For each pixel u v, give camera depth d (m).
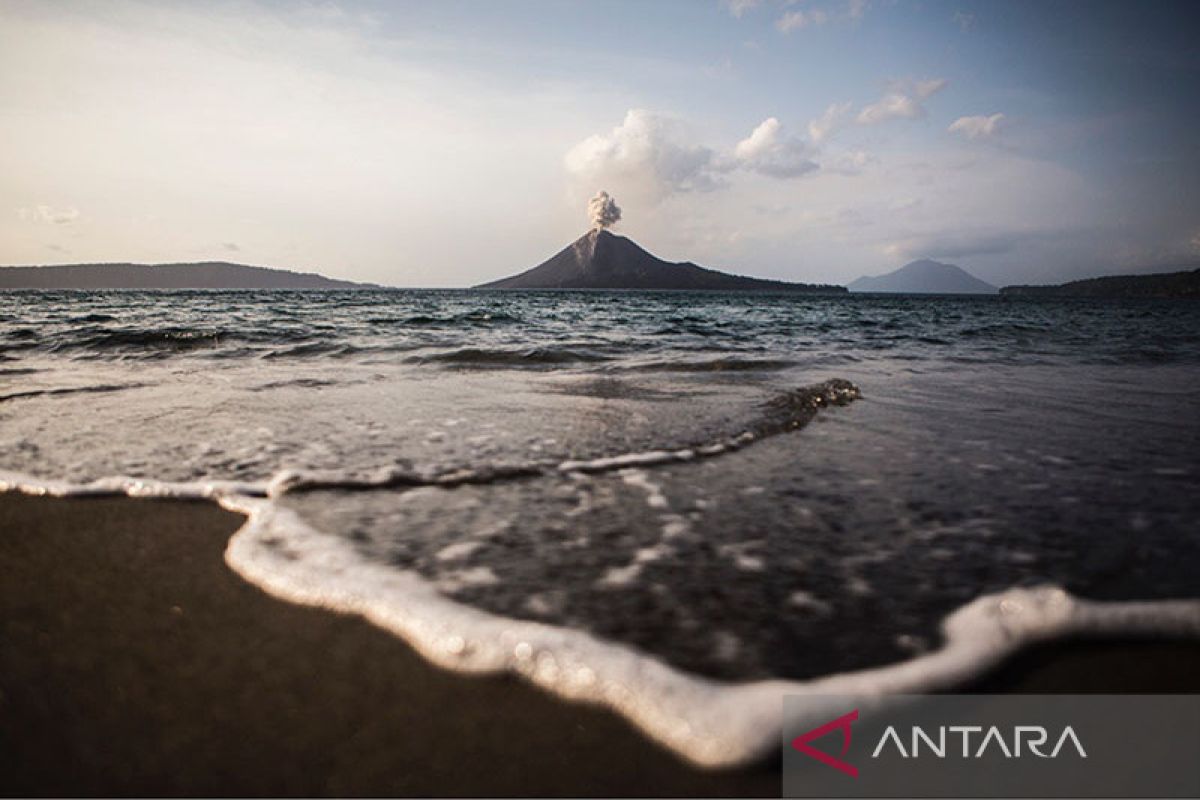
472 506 2.08
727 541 1.81
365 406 3.88
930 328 14.12
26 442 2.86
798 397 4.14
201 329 9.84
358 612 1.41
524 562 1.66
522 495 2.21
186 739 1.01
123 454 2.66
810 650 1.27
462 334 10.09
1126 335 12.97
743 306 31.61
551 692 1.15
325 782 0.94
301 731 1.04
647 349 8.30
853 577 1.58
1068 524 1.95
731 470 2.55
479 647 1.27
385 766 0.98
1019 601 1.43
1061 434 3.25
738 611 1.41
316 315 14.71
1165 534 1.86
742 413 3.69
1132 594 1.48
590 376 5.57
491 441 2.95
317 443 2.89
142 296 31.73
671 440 3.00
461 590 1.50
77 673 1.17
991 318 20.47
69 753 0.98
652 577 1.58
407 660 1.24
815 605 1.44
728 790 0.96
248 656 1.24
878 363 7.07
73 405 3.84
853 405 4.12
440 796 0.92
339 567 1.61
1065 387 5.16
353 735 1.04
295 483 2.27
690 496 2.21
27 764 0.95
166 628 1.33
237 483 2.28
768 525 1.94
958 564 1.66
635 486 2.32
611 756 1.01
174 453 2.69
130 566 1.62
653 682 1.17
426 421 3.42
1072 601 1.42
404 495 2.18
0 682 1.13
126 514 2.00
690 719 1.08
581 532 1.87
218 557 1.68
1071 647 1.29
